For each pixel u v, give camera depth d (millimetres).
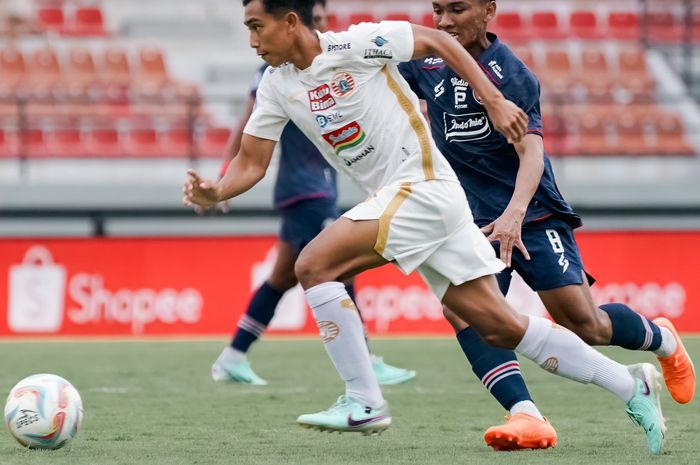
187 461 15570
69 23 73875
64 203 54562
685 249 44125
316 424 15531
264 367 32094
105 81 65875
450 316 17141
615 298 43875
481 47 17531
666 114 63031
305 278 15375
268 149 16250
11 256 43250
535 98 17094
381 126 15102
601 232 44062
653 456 16000
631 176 60125
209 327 43438
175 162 60094
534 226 17594
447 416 21719
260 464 15266
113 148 60562
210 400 24375
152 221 53688
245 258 43719
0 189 54531
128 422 20672
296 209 27781
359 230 15047
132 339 42000
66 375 29844
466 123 17672
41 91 64000
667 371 18141
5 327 42969
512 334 15406
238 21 77250
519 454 16172
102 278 43438
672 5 70500
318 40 15039
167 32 75875
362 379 15469
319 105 15242
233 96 66375
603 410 22656
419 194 14930
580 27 71812
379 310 43031
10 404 16234
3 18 70812
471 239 15156
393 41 14891
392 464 15195
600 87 65438
